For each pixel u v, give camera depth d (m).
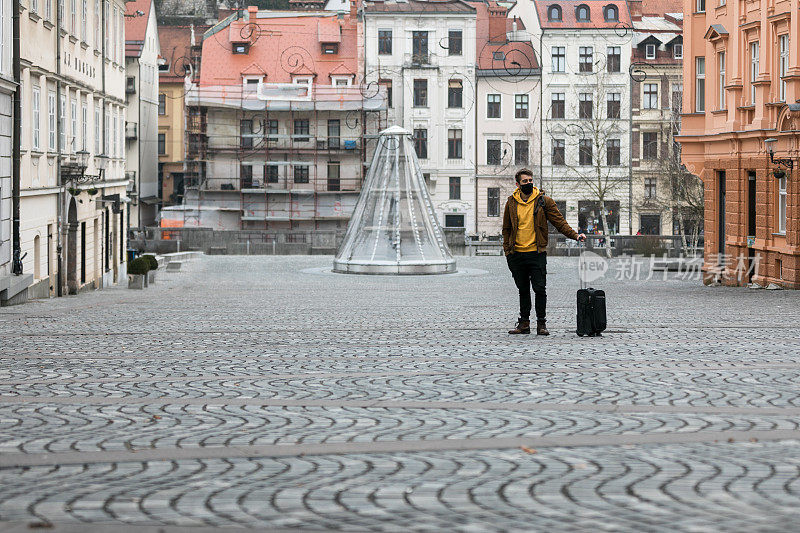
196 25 132.88
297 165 105.12
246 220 104.25
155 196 116.69
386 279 57.81
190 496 7.33
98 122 53.47
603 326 19.28
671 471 8.04
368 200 65.31
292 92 103.56
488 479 7.81
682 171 91.81
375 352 16.69
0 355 16.31
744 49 44.12
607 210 107.88
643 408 10.97
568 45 107.19
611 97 107.44
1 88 34.62
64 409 11.03
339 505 7.08
